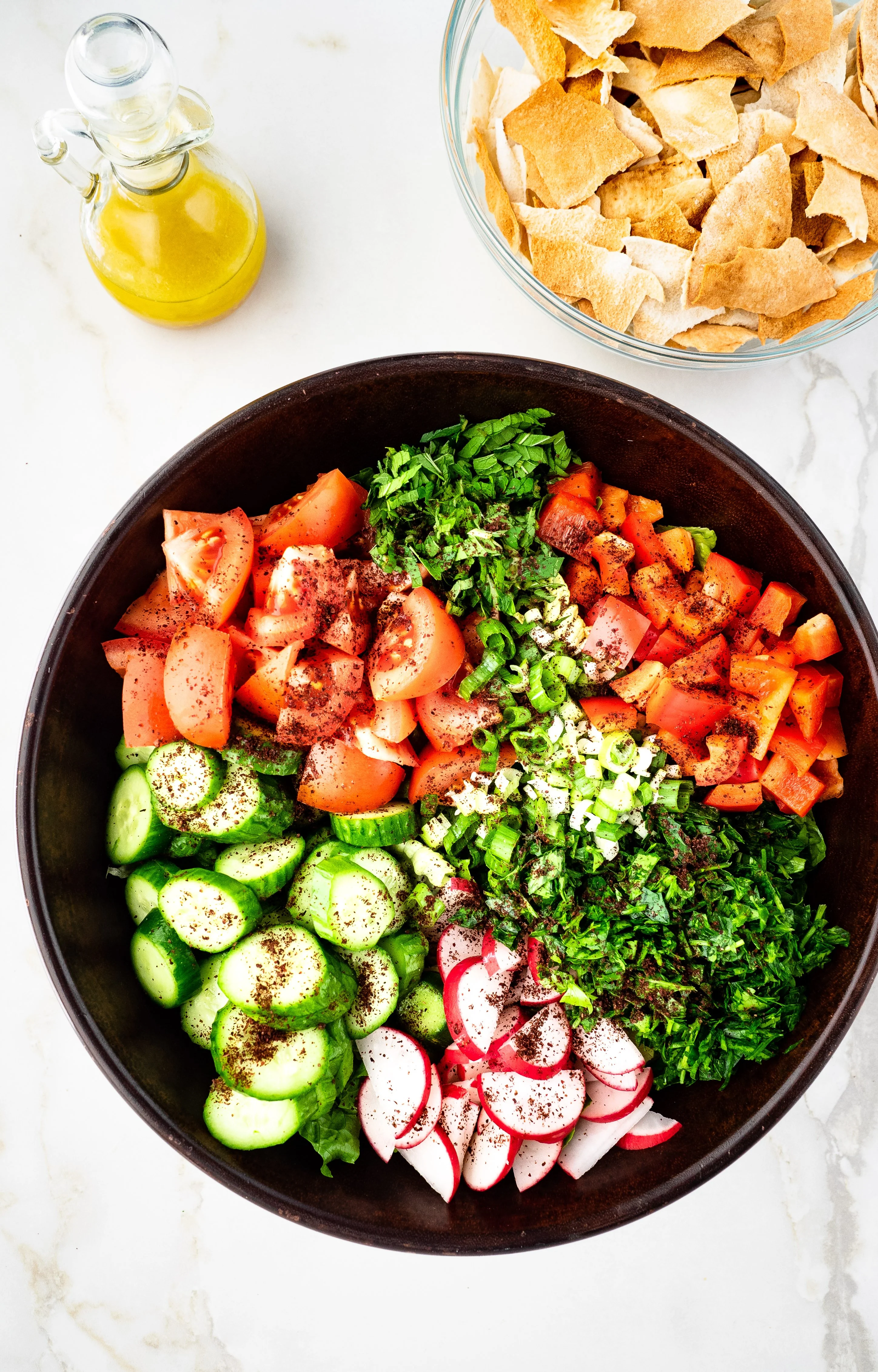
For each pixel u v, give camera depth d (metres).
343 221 0.70
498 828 0.63
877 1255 0.70
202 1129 0.61
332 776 0.61
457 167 0.65
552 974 0.63
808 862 0.64
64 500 0.70
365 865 0.63
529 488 0.63
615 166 0.63
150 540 0.62
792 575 0.63
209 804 0.62
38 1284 0.69
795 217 0.64
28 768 0.60
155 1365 0.69
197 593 0.62
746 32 0.63
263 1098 0.61
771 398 0.71
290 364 0.70
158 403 0.70
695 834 0.63
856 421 0.71
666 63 0.63
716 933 0.62
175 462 0.60
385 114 0.70
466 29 0.68
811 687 0.61
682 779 0.63
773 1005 0.62
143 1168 0.70
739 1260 0.70
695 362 0.66
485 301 0.70
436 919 0.64
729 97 0.63
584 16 0.63
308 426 0.62
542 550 0.63
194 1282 0.70
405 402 0.62
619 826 0.62
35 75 0.70
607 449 0.64
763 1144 0.70
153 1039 0.62
